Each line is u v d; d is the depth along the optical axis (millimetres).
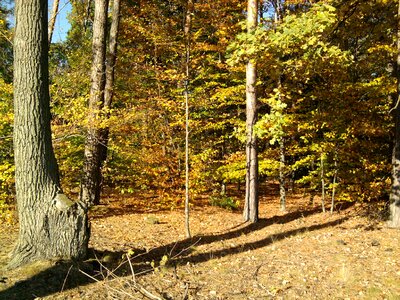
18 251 6098
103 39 12188
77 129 10648
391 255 7887
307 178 13711
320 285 6527
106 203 13312
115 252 7855
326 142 12930
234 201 16234
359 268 7258
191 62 11312
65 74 12188
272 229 11227
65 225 6242
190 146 13828
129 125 12367
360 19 9992
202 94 13148
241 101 14797
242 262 7820
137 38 15383
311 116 12656
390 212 10242
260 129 7965
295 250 8648
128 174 14344
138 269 6906
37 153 6148
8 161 9734
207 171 14523
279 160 15383
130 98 14945
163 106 12758
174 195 13547
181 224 11766
